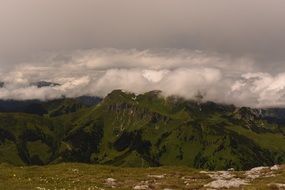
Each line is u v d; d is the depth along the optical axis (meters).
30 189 48.41
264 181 59.88
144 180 69.69
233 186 57.44
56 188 51.50
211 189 55.81
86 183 61.84
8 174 68.25
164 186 59.88
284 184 53.31
